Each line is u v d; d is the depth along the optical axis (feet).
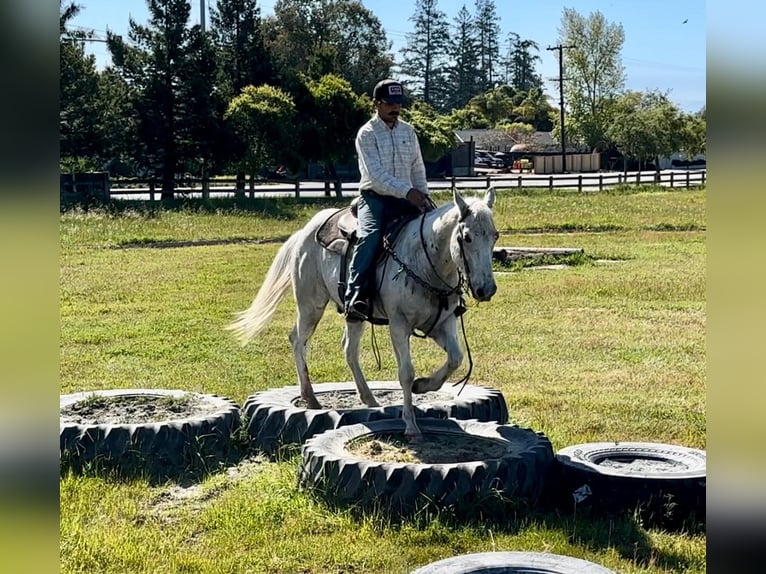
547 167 246.88
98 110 129.29
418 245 21.72
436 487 18.97
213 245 86.74
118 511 20.11
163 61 129.18
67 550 17.61
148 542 18.19
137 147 131.44
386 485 19.15
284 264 27.61
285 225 103.09
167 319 47.50
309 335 26.63
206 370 35.17
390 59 294.25
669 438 25.32
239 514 19.71
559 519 19.08
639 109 266.16
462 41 406.62
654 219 105.40
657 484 18.95
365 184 23.65
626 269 66.18
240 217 107.04
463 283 20.53
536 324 45.19
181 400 26.94
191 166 136.98
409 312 22.00
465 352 38.70
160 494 21.63
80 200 112.68
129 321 47.03
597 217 107.24
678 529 18.76
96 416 25.49
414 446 21.66
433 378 22.22
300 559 17.34
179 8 130.82
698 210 113.39
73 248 81.87
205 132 131.34
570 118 273.75
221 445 24.57
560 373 34.37
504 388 31.91
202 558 17.42
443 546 17.70
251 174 134.62
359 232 23.38
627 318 46.85
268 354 38.52
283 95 138.00
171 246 85.97
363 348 40.14
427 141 178.40
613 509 19.16
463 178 167.22
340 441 21.90
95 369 35.37
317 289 25.90
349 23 290.15
